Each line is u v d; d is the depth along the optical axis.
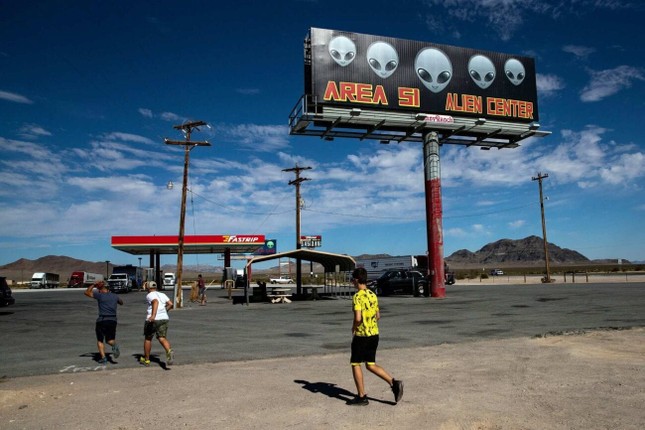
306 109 28.00
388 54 29.80
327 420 5.76
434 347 11.33
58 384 8.07
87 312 24.84
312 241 50.03
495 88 32.16
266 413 6.09
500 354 10.09
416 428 5.40
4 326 17.83
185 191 29.19
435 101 30.50
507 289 37.53
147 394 7.26
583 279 57.16
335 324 17.38
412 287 34.28
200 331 15.70
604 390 6.88
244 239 55.69
